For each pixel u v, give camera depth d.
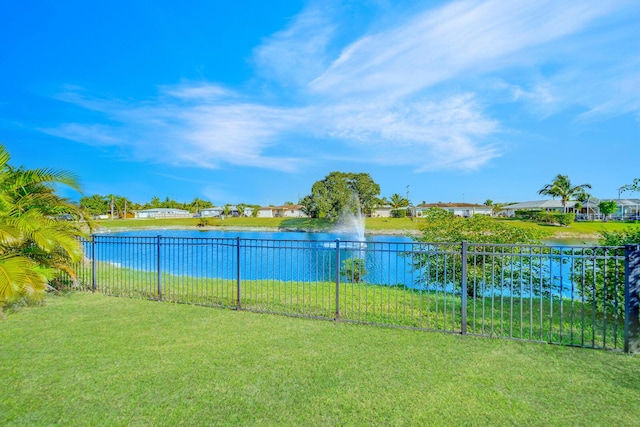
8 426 3.09
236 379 3.94
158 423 3.14
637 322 4.70
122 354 4.64
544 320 6.47
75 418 3.22
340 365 4.30
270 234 49.50
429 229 10.36
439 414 3.28
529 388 3.76
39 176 7.23
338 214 58.72
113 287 9.16
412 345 4.99
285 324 5.95
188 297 7.97
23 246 7.27
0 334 5.41
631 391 3.71
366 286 9.88
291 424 3.12
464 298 5.49
